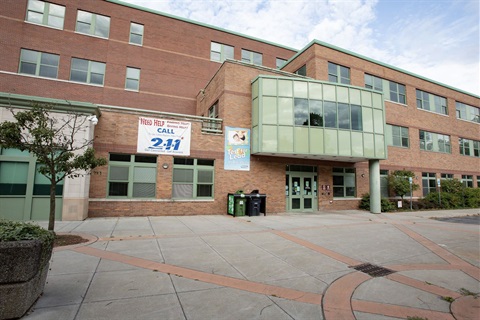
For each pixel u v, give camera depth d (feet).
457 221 45.96
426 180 76.28
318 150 49.08
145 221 37.01
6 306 10.89
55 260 18.99
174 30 73.41
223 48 79.41
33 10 60.59
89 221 35.68
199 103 69.56
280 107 48.39
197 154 46.32
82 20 64.64
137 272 17.13
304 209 55.01
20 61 58.23
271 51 85.30
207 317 11.88
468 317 12.61
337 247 25.43
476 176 90.12
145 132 43.19
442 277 18.26
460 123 88.22
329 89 51.52
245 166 49.52
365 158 54.03
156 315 11.89
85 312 11.92
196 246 24.00
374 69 69.41
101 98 63.67
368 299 14.46
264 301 13.70
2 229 12.22
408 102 75.41
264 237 28.48
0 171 33.96
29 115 22.44
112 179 41.52
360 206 61.00
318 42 61.16
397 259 22.30
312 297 14.42
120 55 66.64
